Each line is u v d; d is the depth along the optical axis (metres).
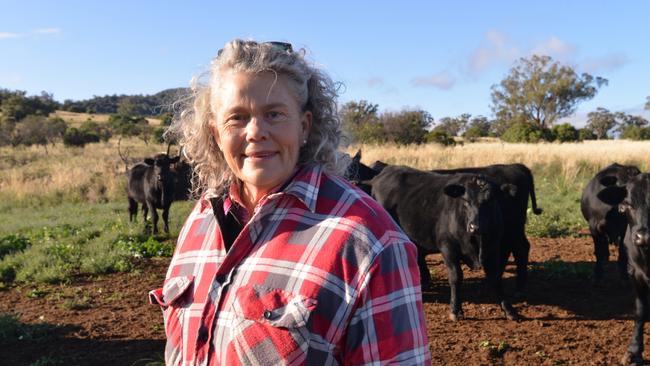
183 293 2.10
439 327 6.76
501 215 7.02
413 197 7.91
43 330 6.87
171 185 12.89
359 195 1.93
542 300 7.62
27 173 25.95
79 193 20.52
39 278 9.20
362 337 1.75
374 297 1.75
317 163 2.03
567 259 9.53
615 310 7.16
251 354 1.78
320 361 1.76
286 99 1.97
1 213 18.08
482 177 6.95
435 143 35.12
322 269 1.78
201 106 2.21
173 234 12.62
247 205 2.16
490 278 7.07
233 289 1.90
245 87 1.95
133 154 35.91
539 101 71.94
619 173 7.87
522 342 6.16
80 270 9.75
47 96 105.81
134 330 6.91
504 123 74.62
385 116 37.78
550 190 16.88
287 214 1.91
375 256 1.78
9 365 5.98
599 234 8.45
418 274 1.90
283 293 1.80
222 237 2.10
